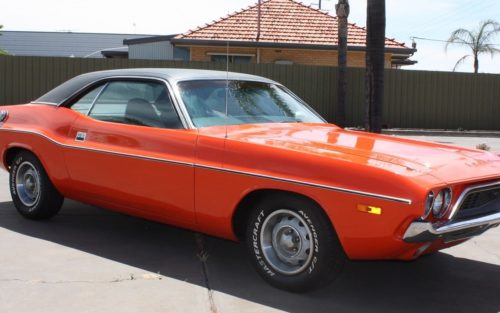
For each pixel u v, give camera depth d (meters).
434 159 4.11
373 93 11.97
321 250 3.95
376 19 11.74
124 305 3.90
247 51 22.23
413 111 19.89
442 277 4.74
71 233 5.62
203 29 22.47
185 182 4.54
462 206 3.94
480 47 32.16
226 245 5.40
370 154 4.03
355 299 4.18
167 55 25.12
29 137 5.75
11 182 6.08
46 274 4.47
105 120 5.29
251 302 4.02
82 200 5.49
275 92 5.68
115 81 5.39
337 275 4.08
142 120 5.00
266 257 4.27
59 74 18.88
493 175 4.06
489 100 20.20
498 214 4.12
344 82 17.92
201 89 5.07
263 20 23.22
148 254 5.05
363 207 3.71
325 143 4.30
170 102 4.87
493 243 5.74
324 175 3.88
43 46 43.06
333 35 22.67
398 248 3.71
